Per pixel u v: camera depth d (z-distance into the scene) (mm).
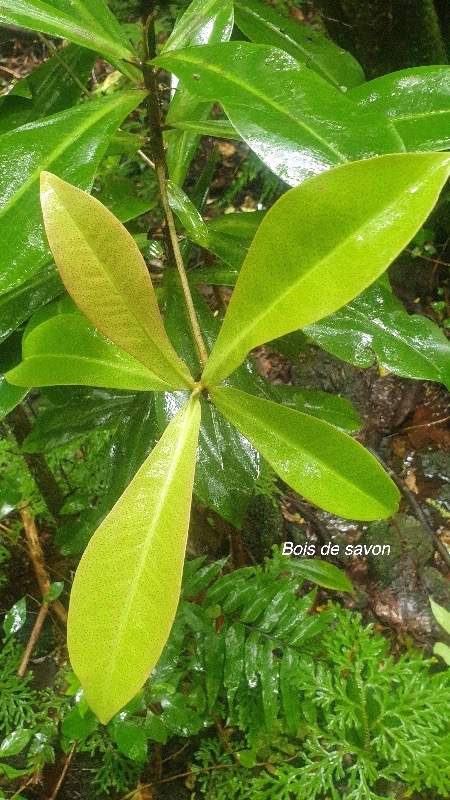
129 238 227
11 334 467
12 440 877
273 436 260
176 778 704
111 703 232
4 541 885
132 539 233
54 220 220
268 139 291
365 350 455
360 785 557
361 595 958
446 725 608
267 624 651
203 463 509
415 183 195
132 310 237
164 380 255
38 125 333
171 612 230
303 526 1035
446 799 644
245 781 655
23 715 662
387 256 203
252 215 510
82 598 229
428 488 1079
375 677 581
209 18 417
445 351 453
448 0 1036
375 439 1137
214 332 483
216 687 636
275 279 219
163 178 433
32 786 705
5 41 1442
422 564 984
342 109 298
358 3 885
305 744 587
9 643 705
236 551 875
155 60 344
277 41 548
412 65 952
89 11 391
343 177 197
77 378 291
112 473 625
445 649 477
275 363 1211
